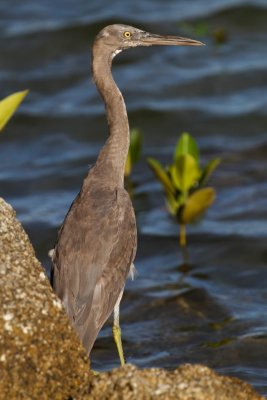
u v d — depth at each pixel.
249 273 13.69
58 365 7.77
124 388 7.23
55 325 7.84
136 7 25.02
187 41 11.41
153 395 7.18
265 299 12.77
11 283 7.85
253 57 22.27
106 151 10.72
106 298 9.57
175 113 20.05
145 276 13.63
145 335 11.77
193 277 13.59
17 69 22.42
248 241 14.66
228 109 20.14
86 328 9.23
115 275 9.72
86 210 9.88
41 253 14.78
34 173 17.94
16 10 25.22
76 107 20.59
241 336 11.59
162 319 12.20
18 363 7.59
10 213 8.47
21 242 8.30
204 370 7.58
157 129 19.72
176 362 10.98
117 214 9.92
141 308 12.53
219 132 19.41
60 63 22.59
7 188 17.31
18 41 23.36
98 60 11.16
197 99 20.80
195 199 13.88
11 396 7.53
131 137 15.76
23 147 19.27
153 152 18.73
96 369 10.83
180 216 14.27
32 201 16.75
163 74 21.75
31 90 21.48
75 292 9.33
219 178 17.08
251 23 23.81
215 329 11.86
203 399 7.22
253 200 16.16
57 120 20.06
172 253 14.48
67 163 18.34
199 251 14.47
